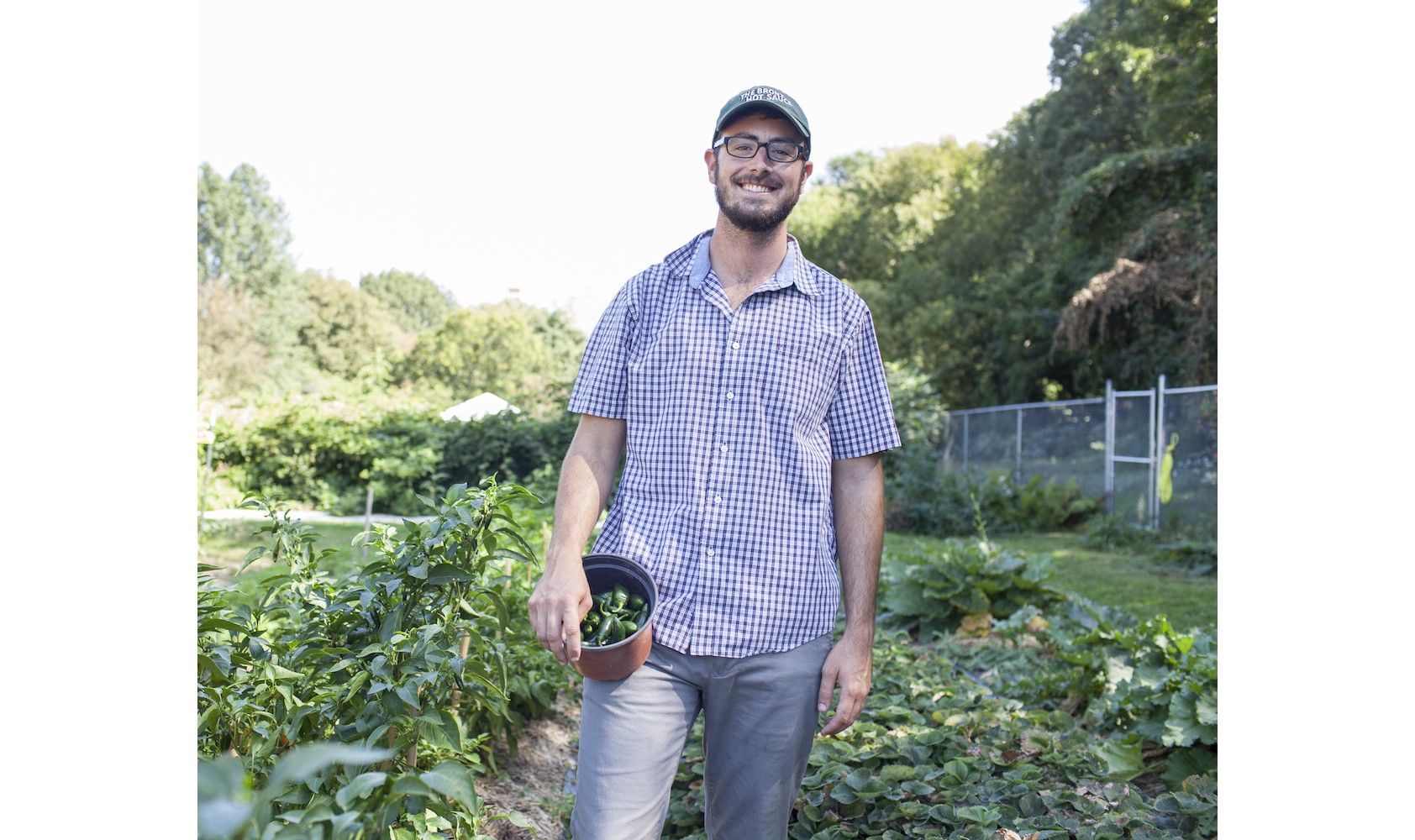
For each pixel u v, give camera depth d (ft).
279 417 52.60
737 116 7.13
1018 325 73.05
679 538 7.19
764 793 7.29
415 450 52.06
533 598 6.89
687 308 7.36
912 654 17.79
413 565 7.86
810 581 7.26
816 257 105.91
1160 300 53.88
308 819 4.55
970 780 10.44
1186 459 38.06
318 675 7.56
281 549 8.49
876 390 7.65
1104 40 70.44
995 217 85.51
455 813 7.40
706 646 7.04
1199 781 10.16
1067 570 31.63
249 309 119.44
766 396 7.23
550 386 58.90
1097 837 8.88
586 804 6.93
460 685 7.83
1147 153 57.00
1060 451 47.03
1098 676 14.28
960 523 43.96
